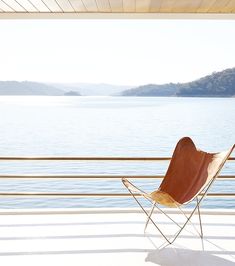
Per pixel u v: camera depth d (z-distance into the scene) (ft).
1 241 9.86
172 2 11.22
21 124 108.88
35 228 10.79
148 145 96.22
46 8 11.86
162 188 10.50
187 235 10.38
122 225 11.09
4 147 95.61
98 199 51.98
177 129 103.86
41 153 93.35
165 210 12.22
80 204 52.54
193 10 12.03
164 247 9.58
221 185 52.11
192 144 10.94
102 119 115.96
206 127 104.22
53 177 11.50
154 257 9.01
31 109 124.26
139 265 8.59
